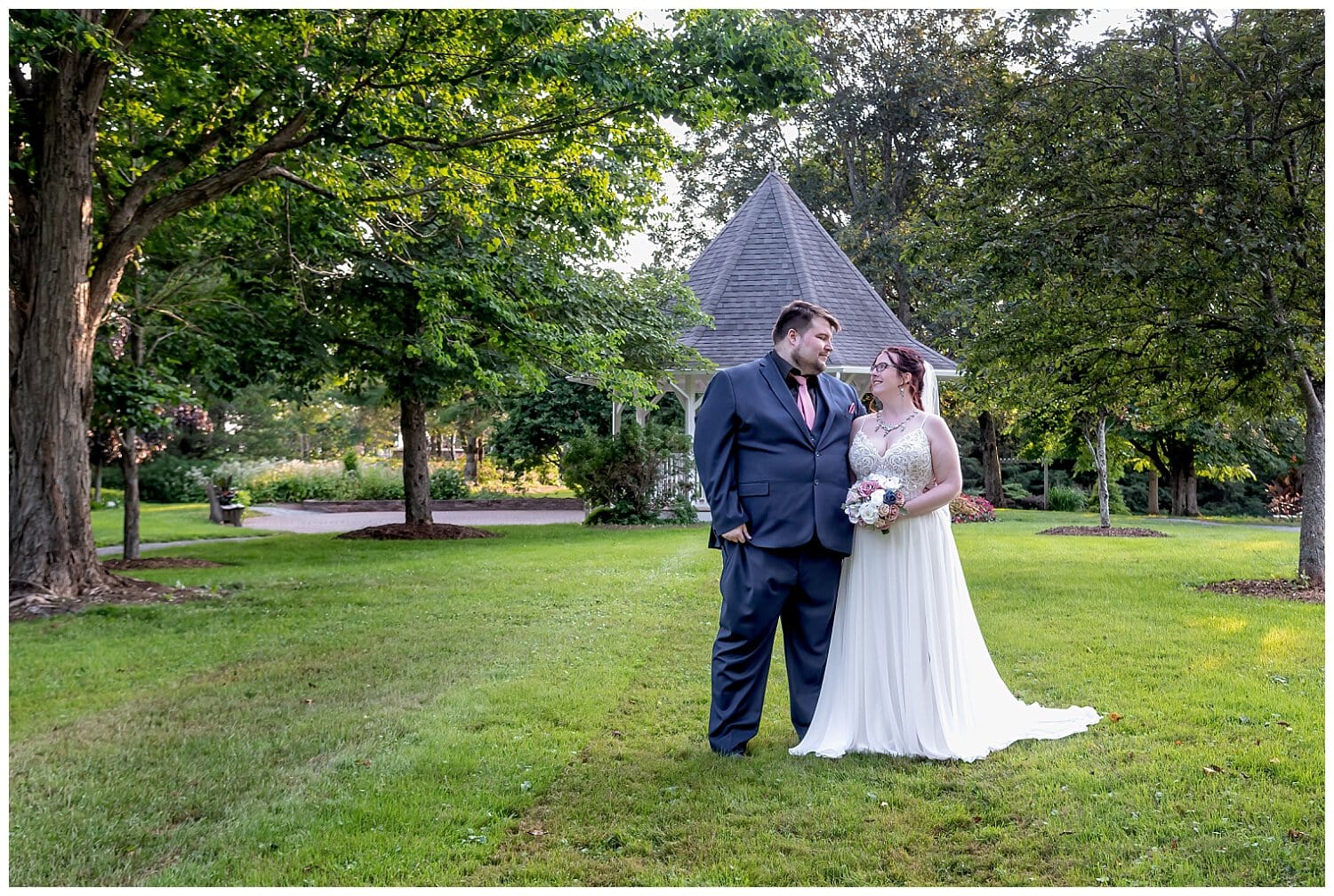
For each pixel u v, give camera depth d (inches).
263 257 479.8
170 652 227.5
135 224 331.6
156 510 965.8
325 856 110.7
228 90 335.0
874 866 106.6
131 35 317.1
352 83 320.8
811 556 149.3
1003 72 354.0
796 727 154.1
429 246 477.7
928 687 146.6
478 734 156.6
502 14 302.2
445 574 369.7
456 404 1147.3
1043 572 358.9
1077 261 300.0
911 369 153.3
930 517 152.3
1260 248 284.2
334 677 200.1
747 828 117.2
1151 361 333.1
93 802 128.6
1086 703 171.8
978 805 123.7
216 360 473.4
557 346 475.8
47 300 311.0
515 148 365.4
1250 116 303.6
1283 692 175.9
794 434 147.8
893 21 1049.5
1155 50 318.0
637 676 198.5
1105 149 318.7
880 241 1018.1
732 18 322.3
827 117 1075.3
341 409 1427.2
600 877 104.3
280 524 790.5
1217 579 340.2
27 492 308.0
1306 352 290.4
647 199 419.5
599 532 599.2
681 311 627.2
